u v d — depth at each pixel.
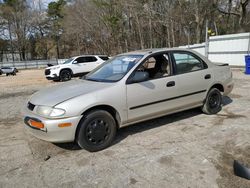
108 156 3.69
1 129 5.15
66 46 62.81
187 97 4.83
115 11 41.78
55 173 3.29
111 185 2.96
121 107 4.00
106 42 46.44
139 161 3.49
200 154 3.59
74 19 48.44
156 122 5.06
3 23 57.44
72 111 3.58
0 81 17.02
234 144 3.85
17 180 3.17
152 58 4.65
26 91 10.26
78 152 3.88
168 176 3.08
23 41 59.91
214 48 16.92
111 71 4.54
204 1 28.91
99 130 3.84
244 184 2.85
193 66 5.02
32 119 3.71
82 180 3.10
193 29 34.19
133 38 43.16
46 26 61.88
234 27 31.52
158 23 37.50
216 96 5.43
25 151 4.00
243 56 15.06
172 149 3.80
